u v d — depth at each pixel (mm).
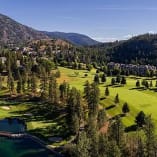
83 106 166875
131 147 107625
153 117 162000
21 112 183000
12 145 133000
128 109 165500
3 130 150000
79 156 99625
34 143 136250
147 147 103000
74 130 138750
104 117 142625
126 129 145625
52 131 148500
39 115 176750
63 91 192000
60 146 131250
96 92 161250
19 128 153500
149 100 196250
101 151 101062
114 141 100688
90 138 111125
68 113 147250
